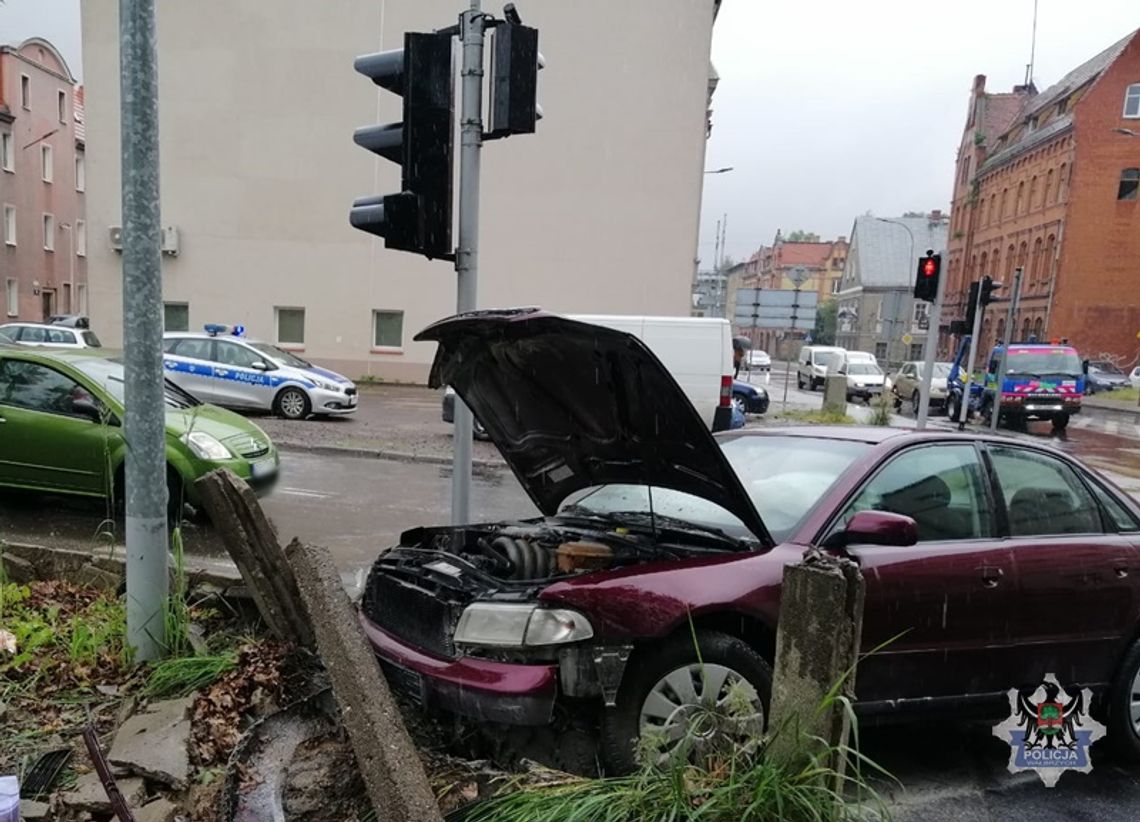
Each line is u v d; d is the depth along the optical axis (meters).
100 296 23.53
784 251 108.25
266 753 3.30
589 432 3.93
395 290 23.56
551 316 3.20
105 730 3.43
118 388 7.35
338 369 23.77
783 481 3.99
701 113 22.62
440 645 3.32
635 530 4.01
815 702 2.55
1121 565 4.10
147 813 2.82
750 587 3.32
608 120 22.56
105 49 22.84
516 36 4.68
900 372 31.55
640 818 2.59
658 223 22.86
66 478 7.11
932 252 12.80
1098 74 44.28
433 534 4.34
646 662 3.20
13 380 7.30
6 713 3.47
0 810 2.53
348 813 2.93
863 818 2.70
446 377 4.10
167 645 4.01
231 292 23.61
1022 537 4.02
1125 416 29.30
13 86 41.94
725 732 3.13
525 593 3.25
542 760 3.35
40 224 44.56
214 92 23.03
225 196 23.28
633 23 22.31
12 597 4.49
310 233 23.45
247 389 15.68
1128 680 4.07
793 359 86.19
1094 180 44.31
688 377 13.67
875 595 3.49
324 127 23.11
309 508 8.79
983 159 58.81
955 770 3.89
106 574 4.96
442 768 3.16
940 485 3.99
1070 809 3.57
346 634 3.11
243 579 4.34
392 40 22.83
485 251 22.98
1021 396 21.92
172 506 7.23
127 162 3.83
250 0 22.66
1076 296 45.16
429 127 4.71
